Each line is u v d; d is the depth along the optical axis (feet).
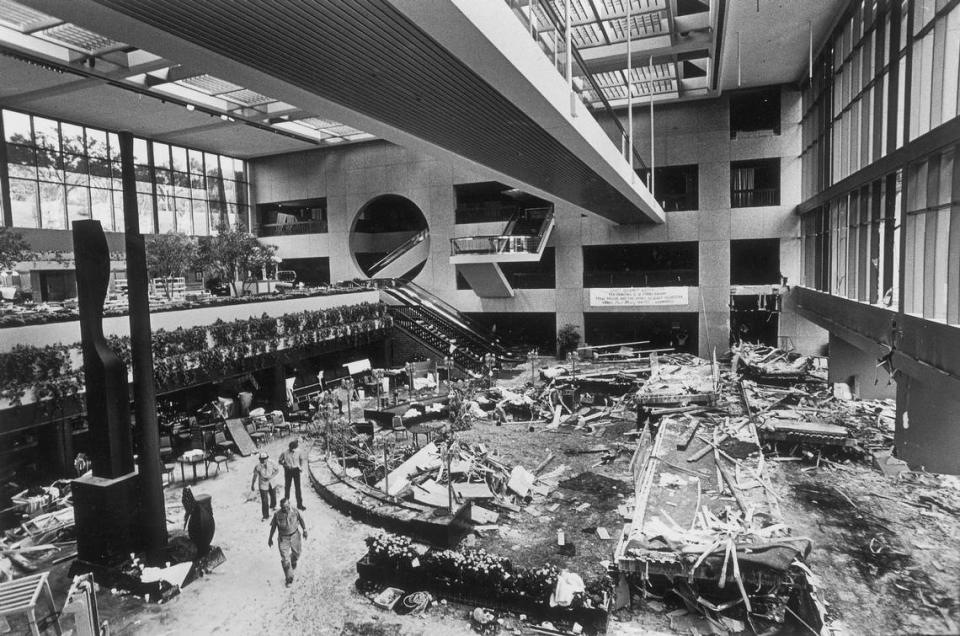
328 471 47.37
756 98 102.27
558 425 61.31
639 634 24.88
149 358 32.96
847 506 36.96
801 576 23.95
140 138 103.96
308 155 121.80
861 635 23.84
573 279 105.19
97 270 32.48
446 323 103.04
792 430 45.88
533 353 100.99
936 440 44.06
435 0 20.38
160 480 33.32
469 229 111.45
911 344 40.42
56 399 45.91
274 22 22.59
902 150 42.47
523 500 40.45
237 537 37.17
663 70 81.56
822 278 76.95
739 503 29.40
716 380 65.10
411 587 29.27
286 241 125.39
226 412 64.80
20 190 85.46
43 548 35.50
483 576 27.61
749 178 99.76
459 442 49.52
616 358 98.73
